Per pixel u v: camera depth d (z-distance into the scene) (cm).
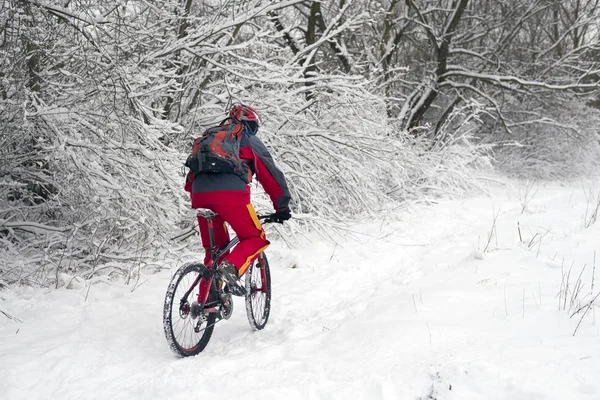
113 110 586
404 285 516
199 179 391
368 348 341
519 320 362
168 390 312
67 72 591
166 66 785
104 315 465
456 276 503
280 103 830
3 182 589
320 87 835
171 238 695
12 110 589
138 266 611
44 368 351
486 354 302
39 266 577
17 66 580
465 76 1602
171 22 724
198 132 815
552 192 1306
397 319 385
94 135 621
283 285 575
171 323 363
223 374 329
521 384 266
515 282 462
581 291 423
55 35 607
